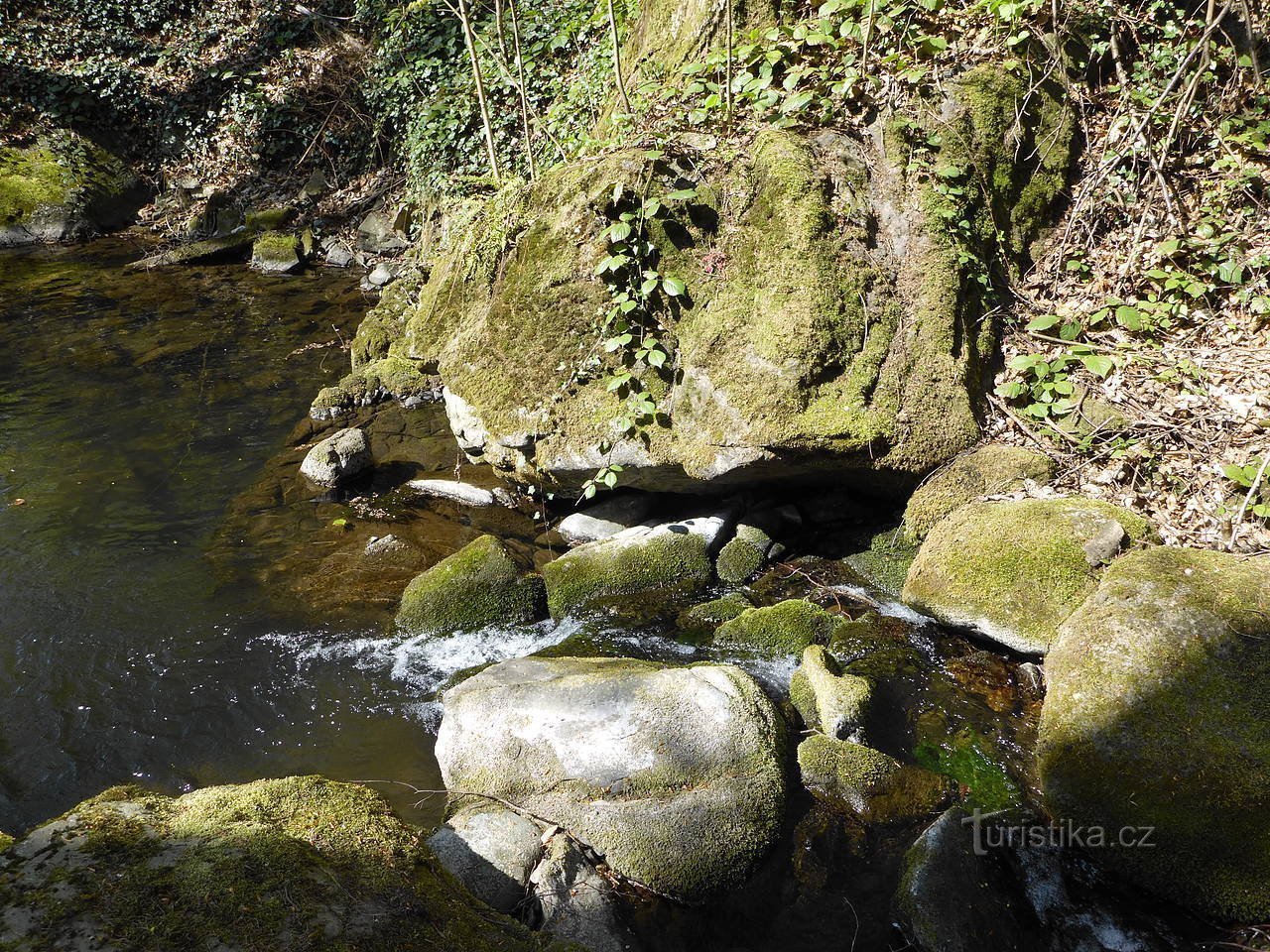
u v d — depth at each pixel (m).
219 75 12.79
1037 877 2.96
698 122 5.09
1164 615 3.34
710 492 5.00
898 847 3.10
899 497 4.77
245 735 3.74
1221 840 2.80
